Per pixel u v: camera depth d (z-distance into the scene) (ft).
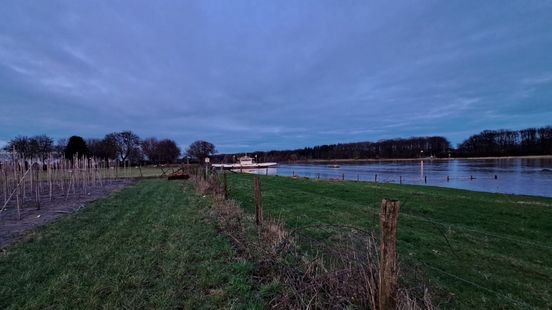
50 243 22.03
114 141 289.33
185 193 53.57
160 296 13.88
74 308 12.92
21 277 15.75
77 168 70.85
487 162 346.54
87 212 35.50
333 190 66.69
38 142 215.92
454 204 47.19
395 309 10.18
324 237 23.52
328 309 11.33
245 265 16.70
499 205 46.91
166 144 327.67
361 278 11.66
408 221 33.01
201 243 21.47
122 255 19.13
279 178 110.63
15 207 42.24
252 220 27.86
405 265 16.55
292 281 13.19
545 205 48.96
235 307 12.91
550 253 23.61
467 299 15.42
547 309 14.87
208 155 384.68
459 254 22.35
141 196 51.13
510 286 17.30
